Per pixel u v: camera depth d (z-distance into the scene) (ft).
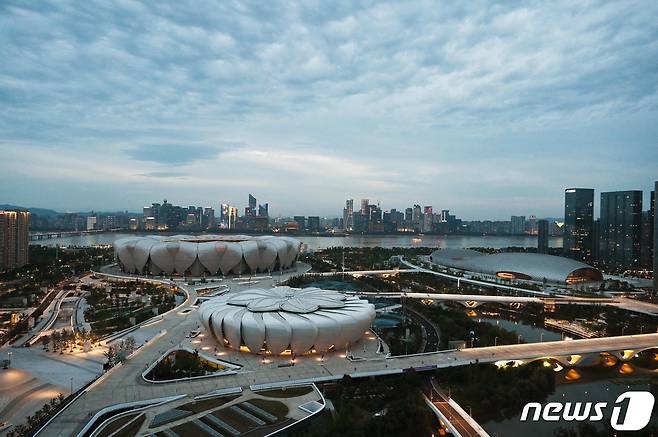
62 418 387.75
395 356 561.02
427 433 423.64
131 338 592.60
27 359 553.64
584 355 606.96
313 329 545.44
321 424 396.57
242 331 551.59
